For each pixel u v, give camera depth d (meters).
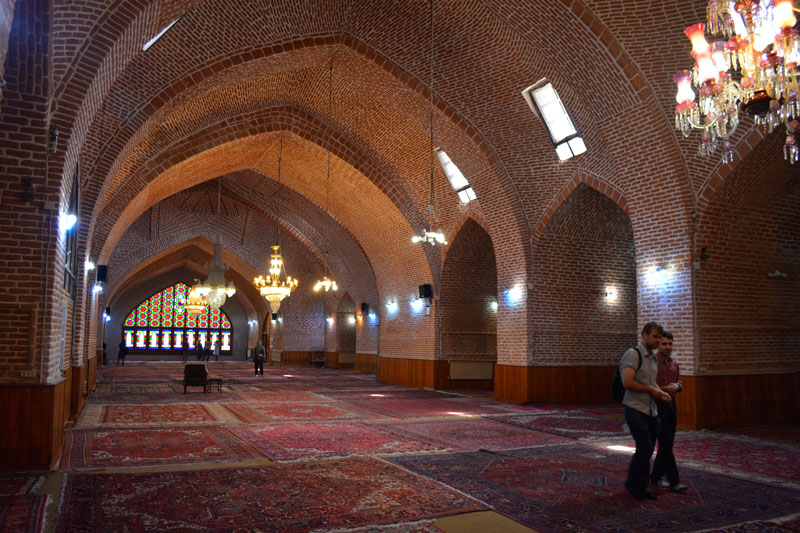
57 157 5.81
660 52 8.63
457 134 12.28
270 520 4.21
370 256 18.94
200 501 4.66
